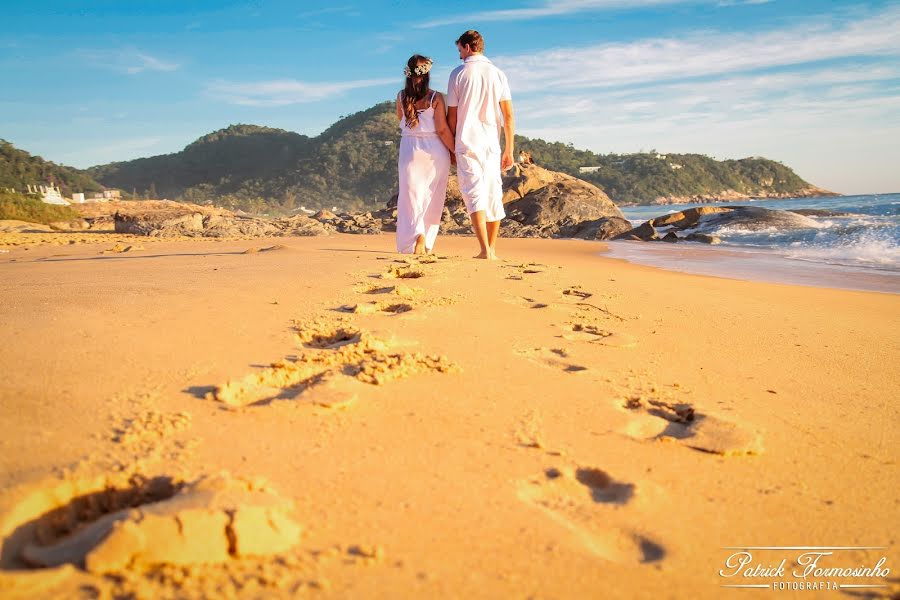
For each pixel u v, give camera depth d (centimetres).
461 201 2211
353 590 152
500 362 341
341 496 195
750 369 371
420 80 755
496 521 188
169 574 150
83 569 150
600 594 160
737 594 166
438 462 223
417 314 435
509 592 157
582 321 463
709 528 196
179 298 467
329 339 375
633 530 191
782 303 626
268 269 653
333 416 253
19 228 2325
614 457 238
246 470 205
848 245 1343
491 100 755
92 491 187
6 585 141
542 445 241
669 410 290
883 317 573
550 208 2062
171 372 291
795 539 195
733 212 1853
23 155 14875
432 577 160
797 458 252
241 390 271
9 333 337
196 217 1889
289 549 166
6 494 171
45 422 228
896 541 197
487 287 570
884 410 313
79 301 439
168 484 193
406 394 283
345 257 773
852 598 170
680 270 977
